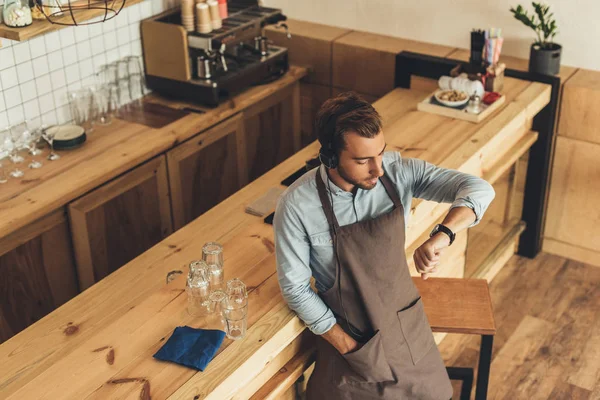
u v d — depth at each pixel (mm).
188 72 4227
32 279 3518
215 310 2330
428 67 4227
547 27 4004
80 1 3523
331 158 2064
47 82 3873
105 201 3697
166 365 2154
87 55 4043
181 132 3984
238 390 2254
